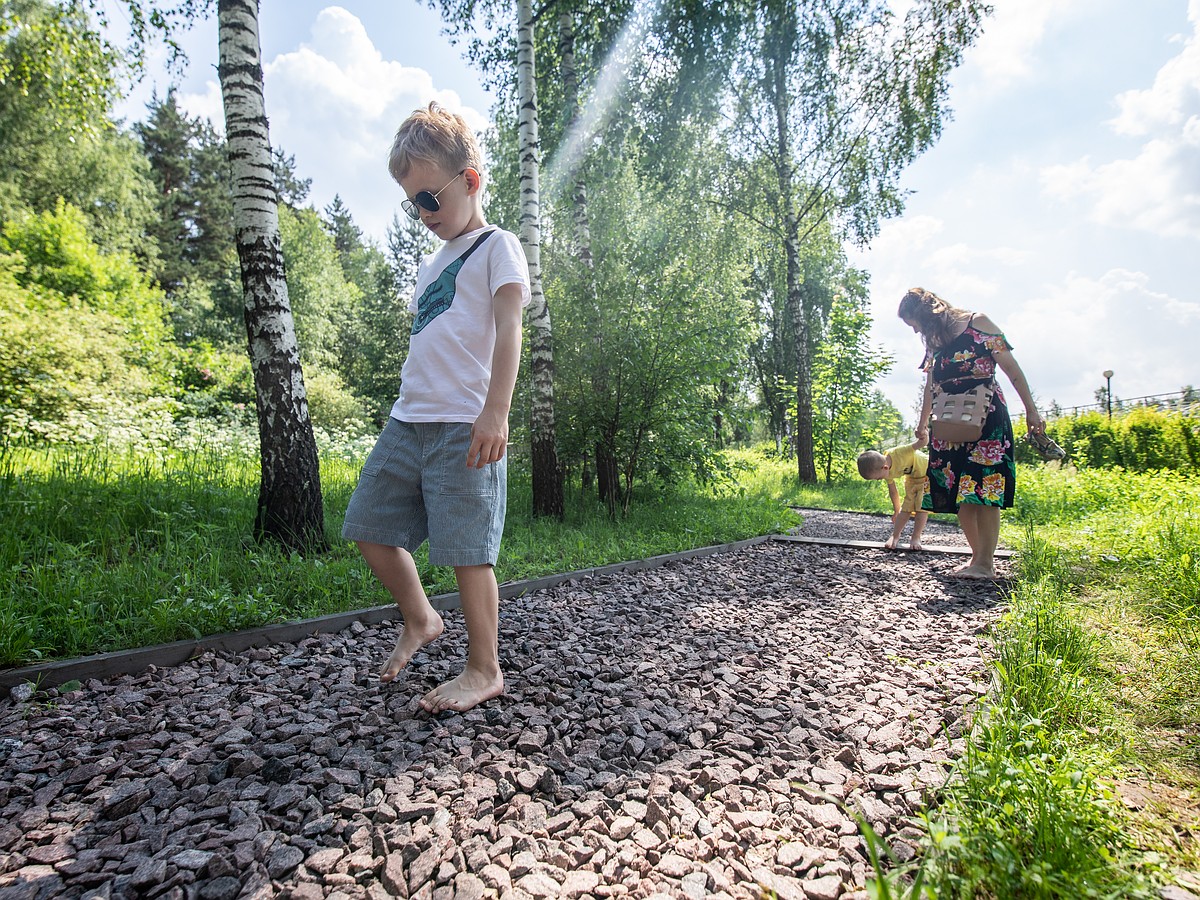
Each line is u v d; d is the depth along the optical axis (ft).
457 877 3.95
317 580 10.03
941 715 6.45
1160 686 6.57
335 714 6.27
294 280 88.89
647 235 33.94
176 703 6.48
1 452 15.58
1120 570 11.82
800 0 34.96
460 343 6.41
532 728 6.10
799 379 43.75
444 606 10.07
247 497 15.48
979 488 12.86
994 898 3.58
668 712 6.60
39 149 59.93
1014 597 10.36
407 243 120.16
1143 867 3.80
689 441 22.98
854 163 40.57
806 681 7.57
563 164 26.13
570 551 14.46
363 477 6.68
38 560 9.64
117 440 22.89
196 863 3.99
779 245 47.16
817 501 34.94
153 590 8.64
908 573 14.03
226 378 44.60
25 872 3.90
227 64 12.17
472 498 6.31
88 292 50.42
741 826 4.57
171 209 101.14
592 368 21.21
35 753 5.39
